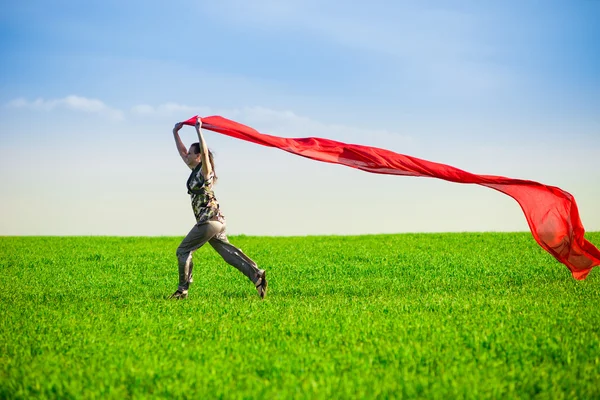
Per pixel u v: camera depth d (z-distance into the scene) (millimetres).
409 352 7219
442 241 26531
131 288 14141
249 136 12062
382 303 11031
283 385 6074
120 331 8695
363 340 8008
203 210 11734
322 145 12227
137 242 28047
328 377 6246
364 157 12219
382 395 5746
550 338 7828
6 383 6234
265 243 27094
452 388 5945
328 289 13664
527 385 6078
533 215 12664
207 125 12055
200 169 11664
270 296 12609
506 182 12391
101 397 5812
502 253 21375
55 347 7750
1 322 9422
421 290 13391
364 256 20969
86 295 12938
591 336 7992
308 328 8648
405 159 12250
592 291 12352
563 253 12914
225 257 12141
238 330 8672
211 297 12438
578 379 6289
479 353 7211
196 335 8445
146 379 6336
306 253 22391
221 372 6559
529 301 10875
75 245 26016
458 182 12391
